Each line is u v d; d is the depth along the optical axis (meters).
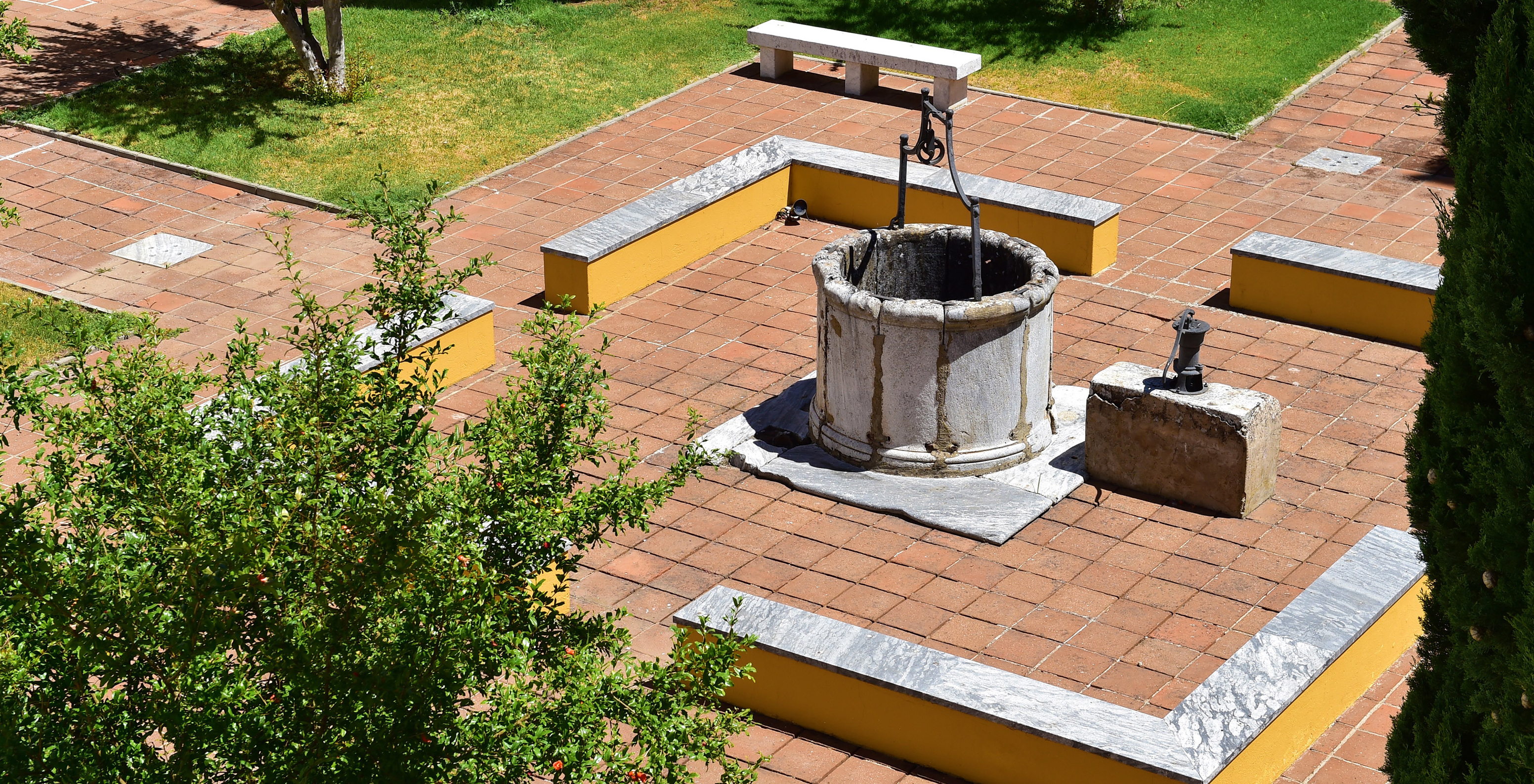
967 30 22.23
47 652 6.21
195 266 16.39
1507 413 5.96
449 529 6.54
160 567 6.40
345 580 6.28
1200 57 21.30
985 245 13.00
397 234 7.97
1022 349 12.17
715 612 9.96
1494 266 5.87
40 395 6.95
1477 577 6.32
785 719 9.91
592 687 6.82
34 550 6.16
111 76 20.98
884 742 9.58
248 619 6.75
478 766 6.54
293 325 15.16
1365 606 9.91
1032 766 9.07
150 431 6.75
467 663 6.49
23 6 23.44
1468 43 7.45
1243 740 8.83
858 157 17.34
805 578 11.34
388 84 20.80
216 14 23.31
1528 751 5.82
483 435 7.47
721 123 19.97
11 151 19.09
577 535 7.51
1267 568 11.27
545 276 15.53
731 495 12.40
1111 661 10.36
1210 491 11.88
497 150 19.09
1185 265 16.14
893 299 11.99
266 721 6.33
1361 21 22.27
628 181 18.38
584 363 7.68
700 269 16.28
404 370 13.65
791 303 15.52
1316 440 12.92
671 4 23.59
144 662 6.30
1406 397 13.55
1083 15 22.41
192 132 19.36
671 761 6.86
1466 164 6.23
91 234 17.11
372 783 6.23
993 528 11.71
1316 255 14.79
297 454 6.59
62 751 6.05
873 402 12.32
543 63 21.53
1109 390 12.03
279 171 18.47
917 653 9.59
